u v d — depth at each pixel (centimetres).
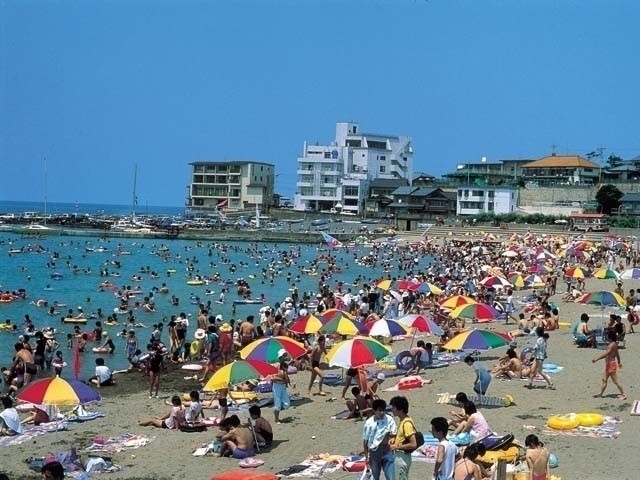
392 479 1522
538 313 4312
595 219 13675
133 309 5653
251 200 18312
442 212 16200
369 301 4953
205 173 18750
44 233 14175
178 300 6172
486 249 11056
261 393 2884
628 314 3944
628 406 2405
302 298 6222
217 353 3244
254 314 5669
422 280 6128
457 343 2752
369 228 15162
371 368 3191
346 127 19238
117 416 2609
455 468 1488
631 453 1905
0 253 10631
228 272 8850
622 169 16188
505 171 18450
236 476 1783
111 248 11831
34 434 2377
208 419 2486
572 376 2878
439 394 2681
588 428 2138
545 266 7412
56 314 5369
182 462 2056
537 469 1584
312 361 2817
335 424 2372
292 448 2127
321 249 12425
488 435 1914
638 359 3191
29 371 3095
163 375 3388
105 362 3784
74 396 2133
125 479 1917
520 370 2916
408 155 19450
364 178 17888
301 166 18338
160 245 12575
